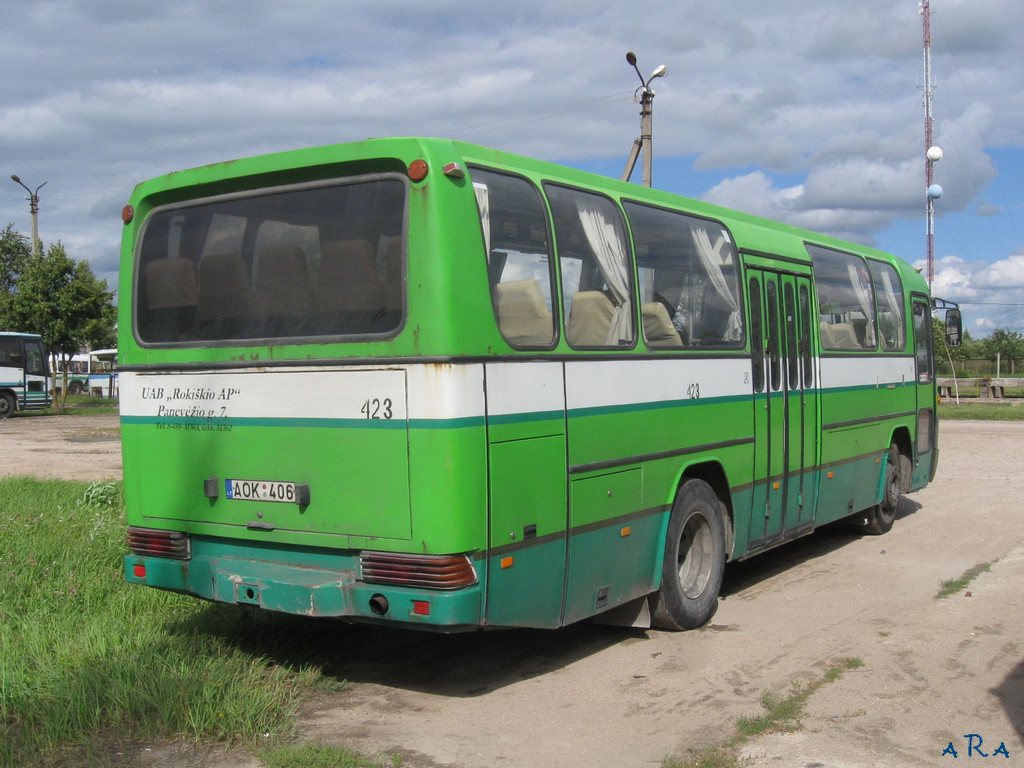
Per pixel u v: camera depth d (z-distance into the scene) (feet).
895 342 36.65
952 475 51.24
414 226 16.33
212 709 16.37
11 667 17.89
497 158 18.03
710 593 23.77
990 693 18.08
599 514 19.53
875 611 24.38
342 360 16.98
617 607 22.44
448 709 17.56
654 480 21.49
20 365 106.83
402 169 16.75
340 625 22.93
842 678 19.07
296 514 17.66
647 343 21.52
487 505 16.53
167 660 18.39
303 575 17.53
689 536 23.59
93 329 123.24
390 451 16.49
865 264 34.47
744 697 18.10
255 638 20.98
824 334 30.58
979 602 25.02
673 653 21.07
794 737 16.06
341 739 16.07
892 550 32.55
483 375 16.55
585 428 19.10
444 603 15.94
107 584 23.89
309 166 17.57
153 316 19.94
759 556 32.19
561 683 19.03
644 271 21.77
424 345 16.12
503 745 15.85
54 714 15.94
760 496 26.27
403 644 21.72
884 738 15.97
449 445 15.99
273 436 17.93
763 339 26.73
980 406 107.86
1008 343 188.03
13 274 150.41
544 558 17.97
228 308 18.85
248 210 18.78
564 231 19.21
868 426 33.60
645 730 16.49
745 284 26.00
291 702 17.54
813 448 29.45
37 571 24.72
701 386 23.40
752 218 28.14
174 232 19.83
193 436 19.10
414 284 16.25
